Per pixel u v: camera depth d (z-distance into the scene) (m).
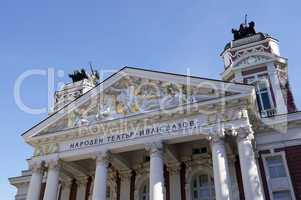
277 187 29.98
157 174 27.55
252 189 24.81
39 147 33.06
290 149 31.20
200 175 32.69
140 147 29.98
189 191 31.52
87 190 35.78
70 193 36.34
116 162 33.16
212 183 31.81
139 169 34.56
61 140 32.50
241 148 26.72
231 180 29.73
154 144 28.92
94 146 30.97
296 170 30.23
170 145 31.23
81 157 31.50
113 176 35.31
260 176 30.59
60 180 37.00
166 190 32.19
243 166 25.92
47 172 33.34
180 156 33.22
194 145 33.00
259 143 32.06
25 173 41.81
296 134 31.62
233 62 39.19
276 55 37.91
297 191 29.36
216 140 27.42
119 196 34.09
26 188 40.78
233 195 29.09
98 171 29.70
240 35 43.06
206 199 31.34
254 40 40.56
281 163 31.11
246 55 39.00
